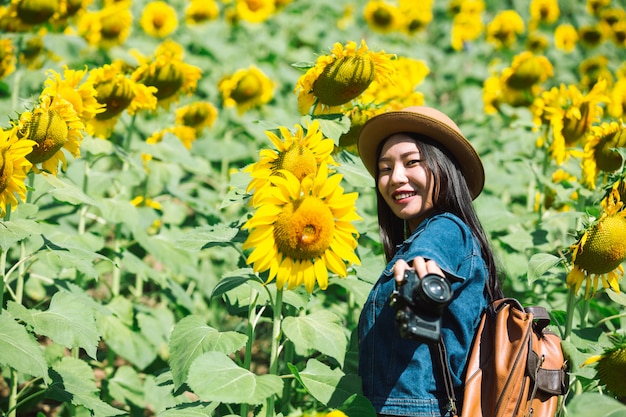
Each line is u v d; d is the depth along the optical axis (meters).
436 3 12.20
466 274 2.58
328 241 2.65
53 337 3.04
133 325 4.36
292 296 3.06
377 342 2.64
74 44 5.31
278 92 7.34
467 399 2.47
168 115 6.47
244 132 6.61
